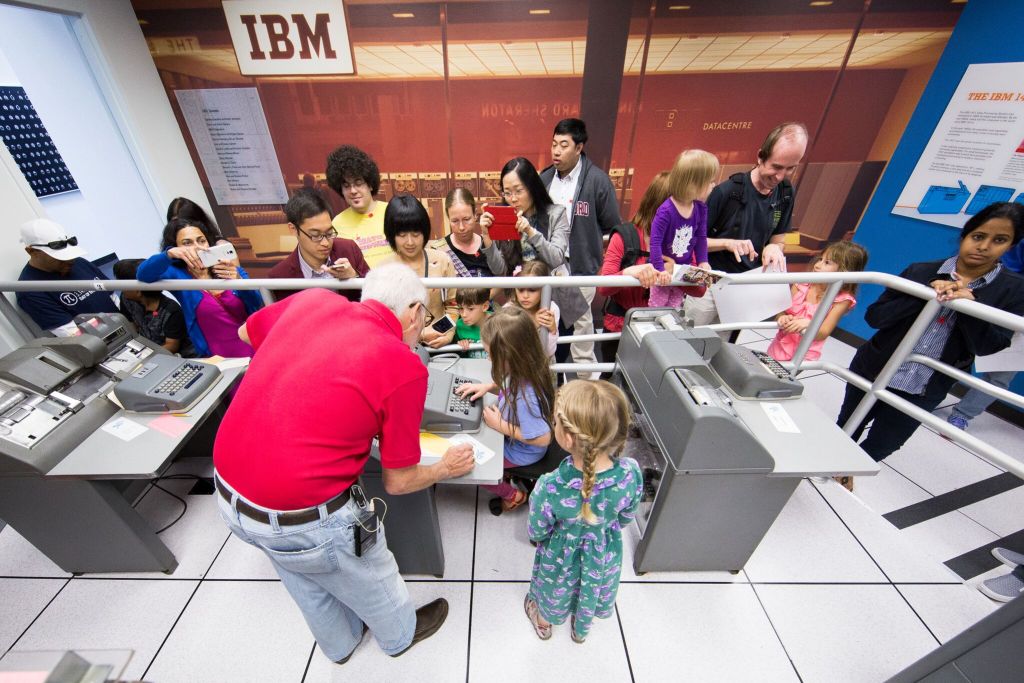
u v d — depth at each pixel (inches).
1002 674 31.3
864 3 103.5
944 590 58.3
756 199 86.1
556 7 104.3
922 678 38.2
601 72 112.7
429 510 50.4
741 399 56.4
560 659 51.3
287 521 33.9
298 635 53.6
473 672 50.1
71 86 106.6
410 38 109.3
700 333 57.8
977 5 100.3
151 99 115.5
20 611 56.1
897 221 125.3
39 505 50.5
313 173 130.8
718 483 47.8
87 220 128.9
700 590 58.6
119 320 61.3
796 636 53.6
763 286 77.2
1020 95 95.7
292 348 34.2
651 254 72.2
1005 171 100.5
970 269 62.7
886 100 116.6
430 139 124.0
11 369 49.3
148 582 59.3
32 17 97.5
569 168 93.2
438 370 58.1
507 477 69.7
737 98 116.4
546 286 65.3
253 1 105.3
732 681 49.6
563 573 44.0
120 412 55.6
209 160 128.9
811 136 122.3
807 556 62.6
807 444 49.4
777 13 104.9
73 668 21.3
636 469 41.8
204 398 57.7
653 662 51.1
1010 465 50.0
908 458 99.0
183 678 49.9
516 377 49.9
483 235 93.7
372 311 35.8
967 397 104.0
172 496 72.7
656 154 124.3
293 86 117.1
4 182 72.6
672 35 107.4
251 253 144.6
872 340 73.5
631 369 62.0
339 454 33.5
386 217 72.2
